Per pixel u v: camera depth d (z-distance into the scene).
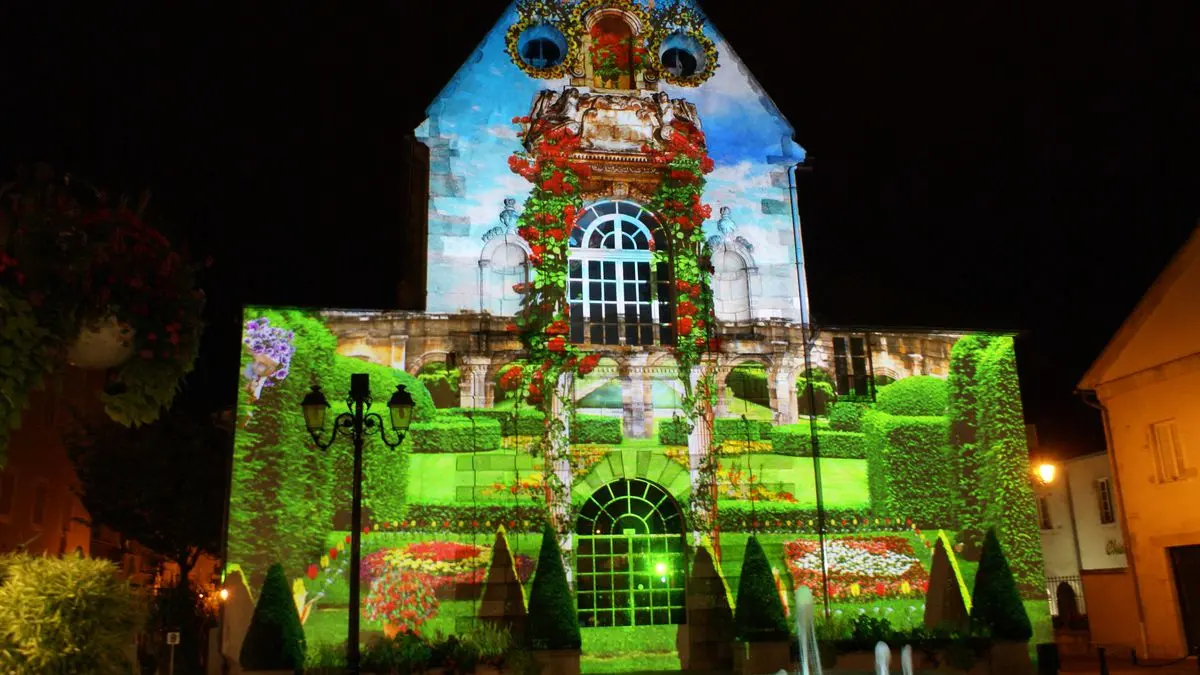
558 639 16.86
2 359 4.57
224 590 17.20
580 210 20.56
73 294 4.82
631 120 20.97
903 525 19.62
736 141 21.33
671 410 19.61
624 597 18.75
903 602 19.16
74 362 5.14
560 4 21.50
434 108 20.33
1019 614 18.05
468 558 18.03
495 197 20.09
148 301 5.09
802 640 17.78
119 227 5.05
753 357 20.09
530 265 19.80
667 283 20.69
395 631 17.39
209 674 17.48
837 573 19.14
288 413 18.20
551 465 18.80
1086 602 24.34
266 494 17.80
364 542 17.81
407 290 20.45
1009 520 19.89
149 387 5.16
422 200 20.56
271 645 15.95
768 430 19.73
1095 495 29.23
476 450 18.69
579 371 19.45
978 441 20.28
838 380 20.30
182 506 27.11
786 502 19.36
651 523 19.23
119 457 26.58
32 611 4.24
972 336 20.91
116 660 4.46
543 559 17.45
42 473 23.94
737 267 20.67
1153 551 21.83
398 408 12.67
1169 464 21.58
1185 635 20.95
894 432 20.11
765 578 17.95
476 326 19.33
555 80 21.05
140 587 5.45
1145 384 22.28
